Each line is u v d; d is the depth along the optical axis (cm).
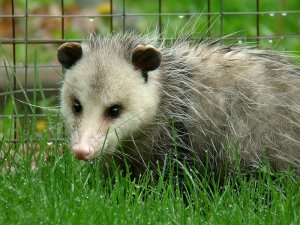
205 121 1015
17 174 992
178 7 1628
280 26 1515
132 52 969
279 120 1020
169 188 939
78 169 996
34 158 1056
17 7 1698
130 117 962
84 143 926
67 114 980
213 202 933
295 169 1022
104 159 998
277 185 992
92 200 895
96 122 946
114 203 893
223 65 1040
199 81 1029
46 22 1670
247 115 1017
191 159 1015
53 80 1294
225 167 1012
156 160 1009
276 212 905
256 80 1030
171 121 1004
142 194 946
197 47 1070
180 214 886
